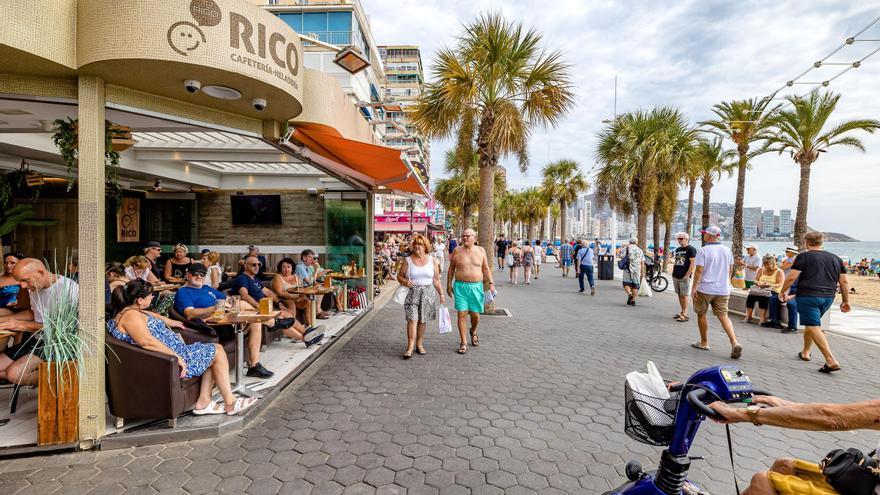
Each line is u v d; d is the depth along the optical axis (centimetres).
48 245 1165
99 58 325
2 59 320
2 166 881
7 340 428
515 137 984
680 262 955
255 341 515
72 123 377
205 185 1143
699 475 327
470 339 751
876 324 979
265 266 1159
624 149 2148
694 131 2056
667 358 642
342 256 1144
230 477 314
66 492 294
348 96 636
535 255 1959
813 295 591
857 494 156
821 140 2083
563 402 464
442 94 991
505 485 307
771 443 382
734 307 1059
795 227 2166
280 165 1049
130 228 1179
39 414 344
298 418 417
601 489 304
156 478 312
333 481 310
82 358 347
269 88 396
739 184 2395
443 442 371
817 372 588
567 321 927
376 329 827
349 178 898
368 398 471
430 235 3553
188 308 504
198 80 369
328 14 4012
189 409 400
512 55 970
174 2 329
